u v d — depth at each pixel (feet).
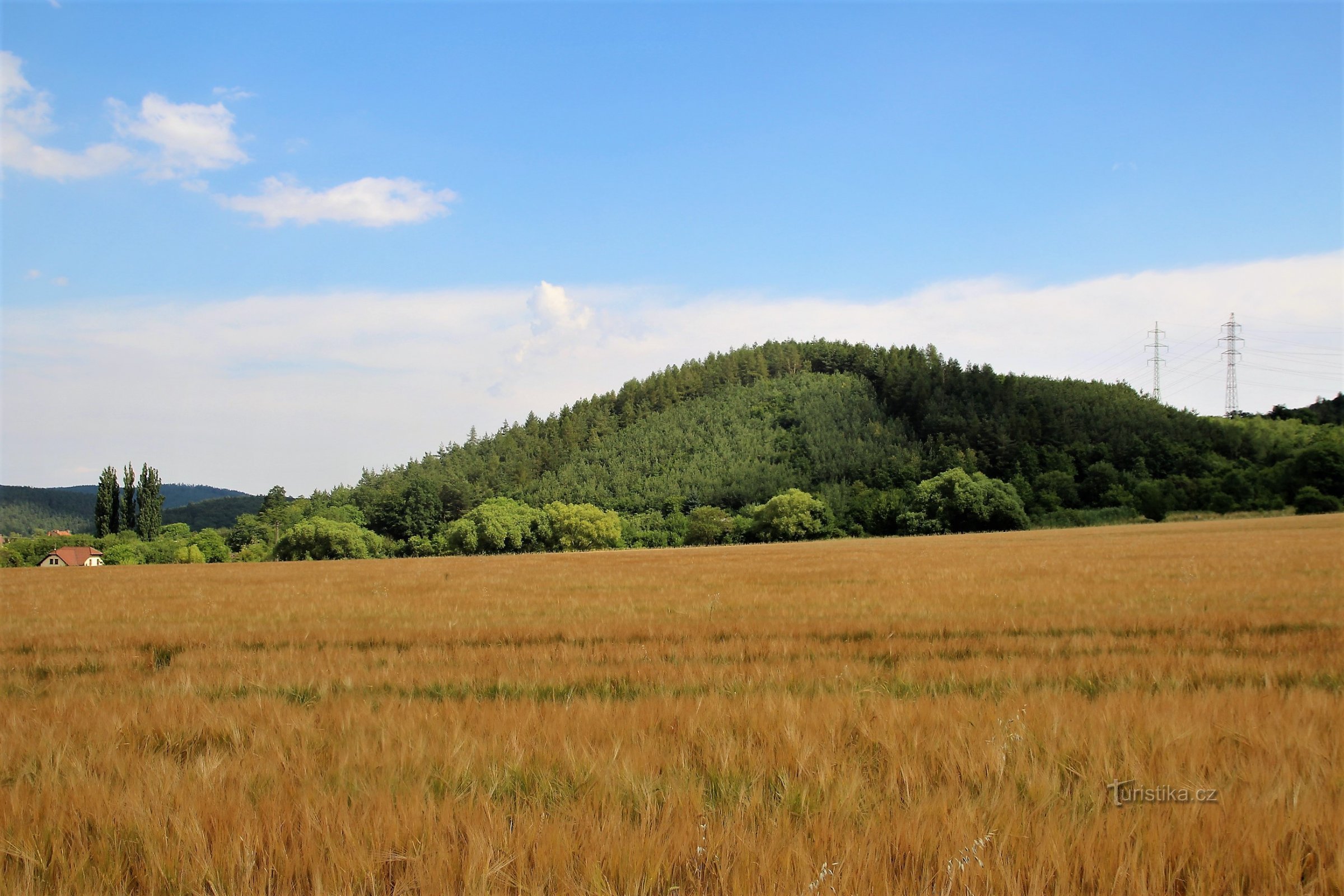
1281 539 144.25
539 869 14.48
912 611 56.54
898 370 606.55
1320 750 19.53
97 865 15.47
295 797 18.25
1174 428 385.91
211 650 47.52
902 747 20.92
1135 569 88.74
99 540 381.40
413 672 36.70
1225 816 15.76
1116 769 18.72
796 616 56.13
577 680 33.94
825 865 13.57
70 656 47.24
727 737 21.98
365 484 580.30
